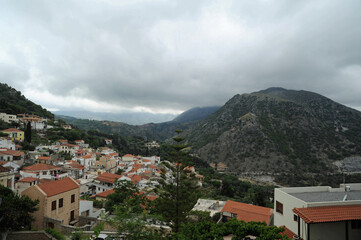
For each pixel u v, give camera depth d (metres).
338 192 18.62
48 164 54.25
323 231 13.03
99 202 34.03
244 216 29.17
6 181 23.44
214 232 11.05
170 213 23.08
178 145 24.34
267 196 69.12
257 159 136.12
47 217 19.42
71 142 91.00
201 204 45.78
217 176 100.00
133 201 29.47
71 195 22.94
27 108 117.62
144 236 15.59
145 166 77.75
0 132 70.00
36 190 19.83
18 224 15.82
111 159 73.12
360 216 12.98
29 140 73.44
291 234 15.23
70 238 17.75
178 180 24.34
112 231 20.11
